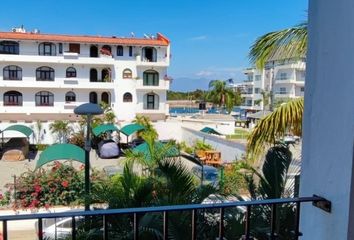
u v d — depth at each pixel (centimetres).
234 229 521
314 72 194
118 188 731
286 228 484
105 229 207
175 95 10100
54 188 1397
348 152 171
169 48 3853
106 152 2775
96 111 866
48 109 3491
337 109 177
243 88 7562
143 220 513
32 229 1152
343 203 173
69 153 1598
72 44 3647
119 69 3691
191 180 686
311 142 196
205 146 2678
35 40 3512
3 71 3400
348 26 171
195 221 208
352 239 171
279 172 581
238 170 1052
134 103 3703
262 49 723
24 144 2905
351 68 169
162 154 816
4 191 1716
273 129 726
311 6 197
